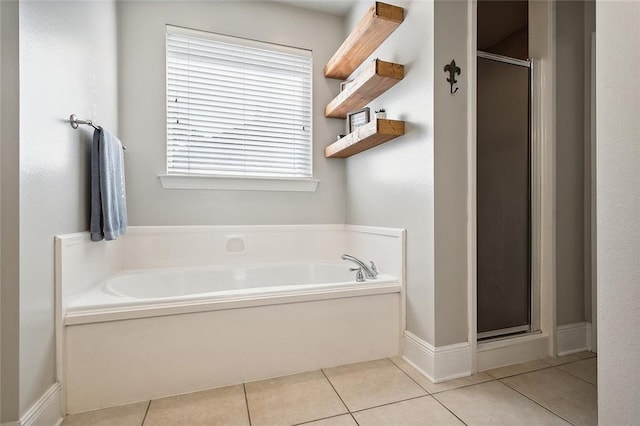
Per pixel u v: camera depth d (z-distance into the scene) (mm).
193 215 2389
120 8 2229
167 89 2352
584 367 1771
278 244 2598
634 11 760
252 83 2570
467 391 1521
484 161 1871
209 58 2451
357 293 1808
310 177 2727
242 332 1592
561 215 2004
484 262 1875
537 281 1983
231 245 2465
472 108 1707
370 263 2143
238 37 2506
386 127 1846
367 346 1837
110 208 1707
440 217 1648
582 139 2074
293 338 1683
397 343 1902
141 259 2246
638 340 748
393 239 1999
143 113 2279
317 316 1732
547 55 1946
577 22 2062
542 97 1969
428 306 1677
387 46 2094
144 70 2285
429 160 1671
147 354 1444
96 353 1376
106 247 1889
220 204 2461
